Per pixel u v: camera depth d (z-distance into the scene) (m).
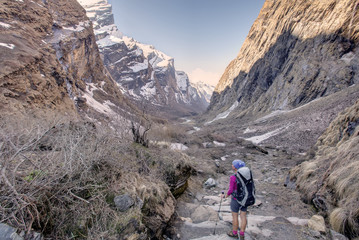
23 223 1.94
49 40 32.91
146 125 7.16
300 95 43.12
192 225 4.56
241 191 3.48
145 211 3.71
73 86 34.06
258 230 4.20
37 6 35.00
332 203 5.00
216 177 10.72
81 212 2.71
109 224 2.85
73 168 2.87
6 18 25.17
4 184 2.09
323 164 7.35
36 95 17.05
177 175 6.65
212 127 54.44
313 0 55.44
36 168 2.50
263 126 37.78
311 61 45.34
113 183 3.54
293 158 16.20
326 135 12.95
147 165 5.73
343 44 42.06
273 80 60.47
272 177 11.22
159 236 3.81
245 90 76.38
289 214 5.79
